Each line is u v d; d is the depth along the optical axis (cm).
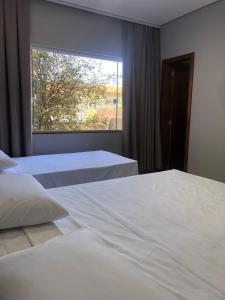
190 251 99
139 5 331
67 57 349
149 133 421
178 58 385
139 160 418
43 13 319
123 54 383
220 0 317
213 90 338
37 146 338
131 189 175
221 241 107
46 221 120
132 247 101
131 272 66
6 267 64
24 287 57
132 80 391
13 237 110
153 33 406
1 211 109
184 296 74
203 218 129
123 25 378
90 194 163
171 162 453
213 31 330
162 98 424
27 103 307
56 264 65
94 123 385
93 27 358
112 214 133
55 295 54
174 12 355
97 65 375
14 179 143
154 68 413
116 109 402
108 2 321
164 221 126
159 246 102
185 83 445
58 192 166
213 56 334
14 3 289
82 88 368
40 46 325
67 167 249
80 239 80
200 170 366
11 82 296
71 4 325
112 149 399
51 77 342
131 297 56
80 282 59
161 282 80
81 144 371
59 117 355
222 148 333
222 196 162
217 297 74
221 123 332
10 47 292
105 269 64
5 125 303
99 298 55
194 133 370
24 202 116
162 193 167
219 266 90
